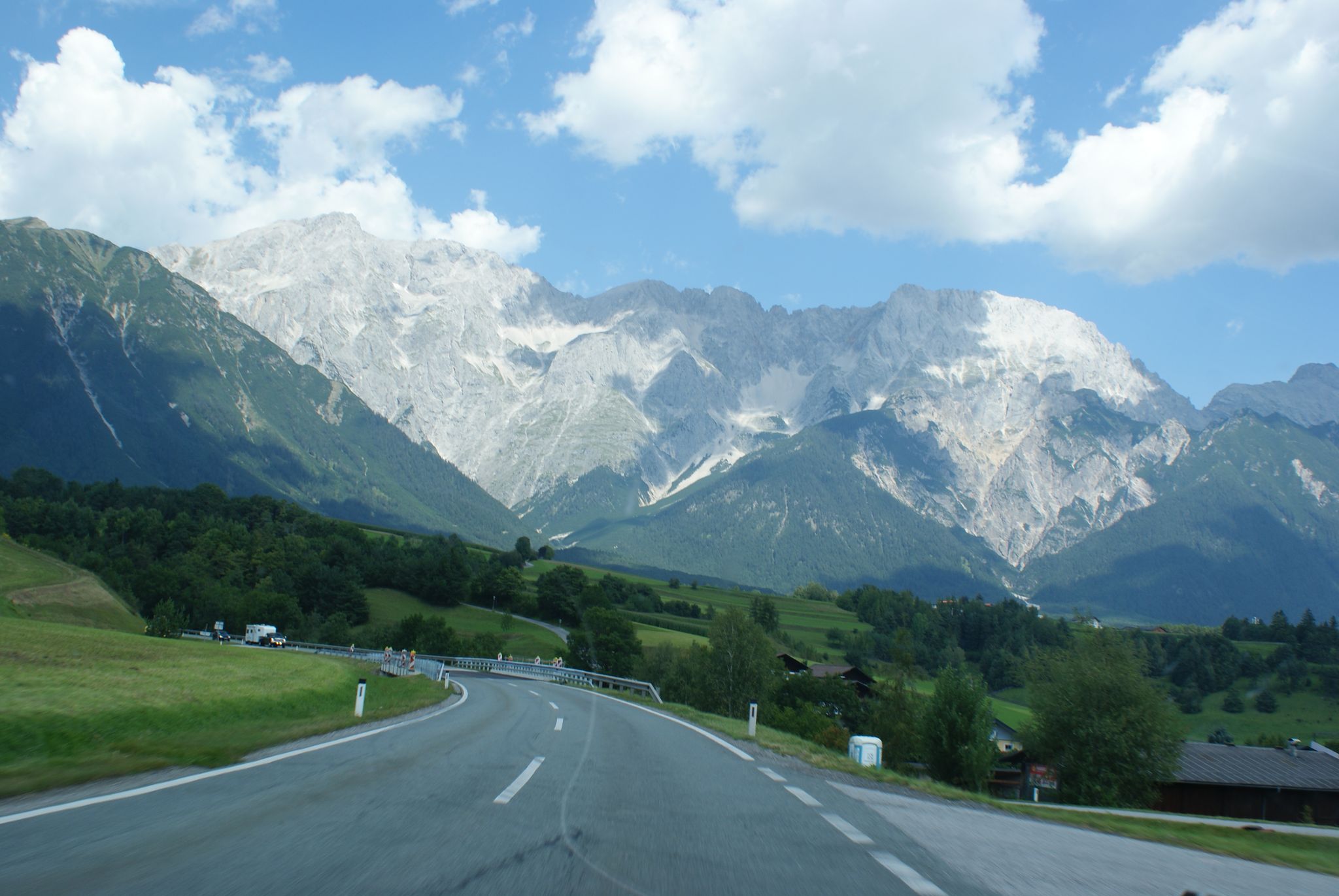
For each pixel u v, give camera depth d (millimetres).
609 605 145750
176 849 8242
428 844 8938
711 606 156375
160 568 123250
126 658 31062
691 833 10117
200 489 189875
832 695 82625
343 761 14867
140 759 13391
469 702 35062
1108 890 8242
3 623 44094
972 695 46375
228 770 13258
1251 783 47344
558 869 8156
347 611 130625
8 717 14844
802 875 8312
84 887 6926
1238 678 131125
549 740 20375
